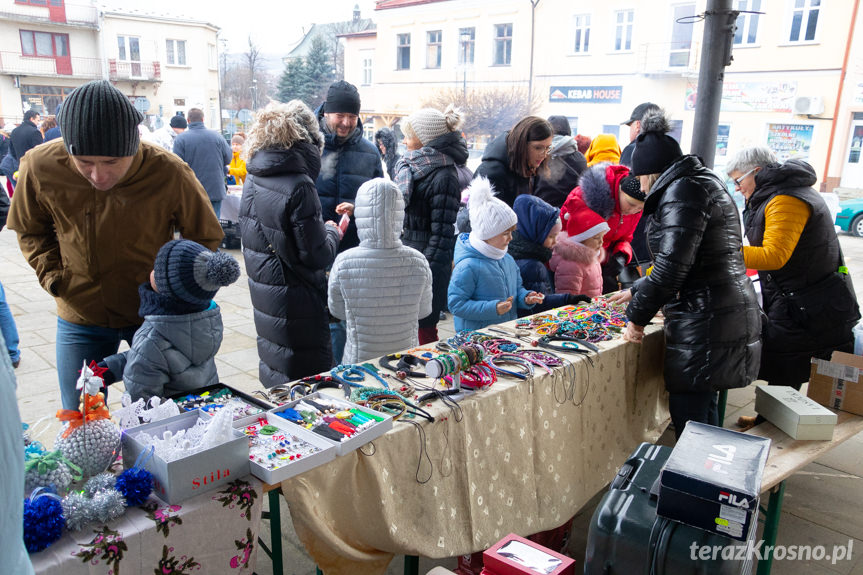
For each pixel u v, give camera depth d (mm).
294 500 1585
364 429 1726
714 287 2516
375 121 19328
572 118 16625
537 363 2428
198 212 2275
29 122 9117
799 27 13414
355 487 1732
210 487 1482
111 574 1303
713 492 1562
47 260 2207
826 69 13273
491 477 2146
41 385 3912
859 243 10312
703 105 4336
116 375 1991
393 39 19672
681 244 2414
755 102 14180
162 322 1890
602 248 3631
